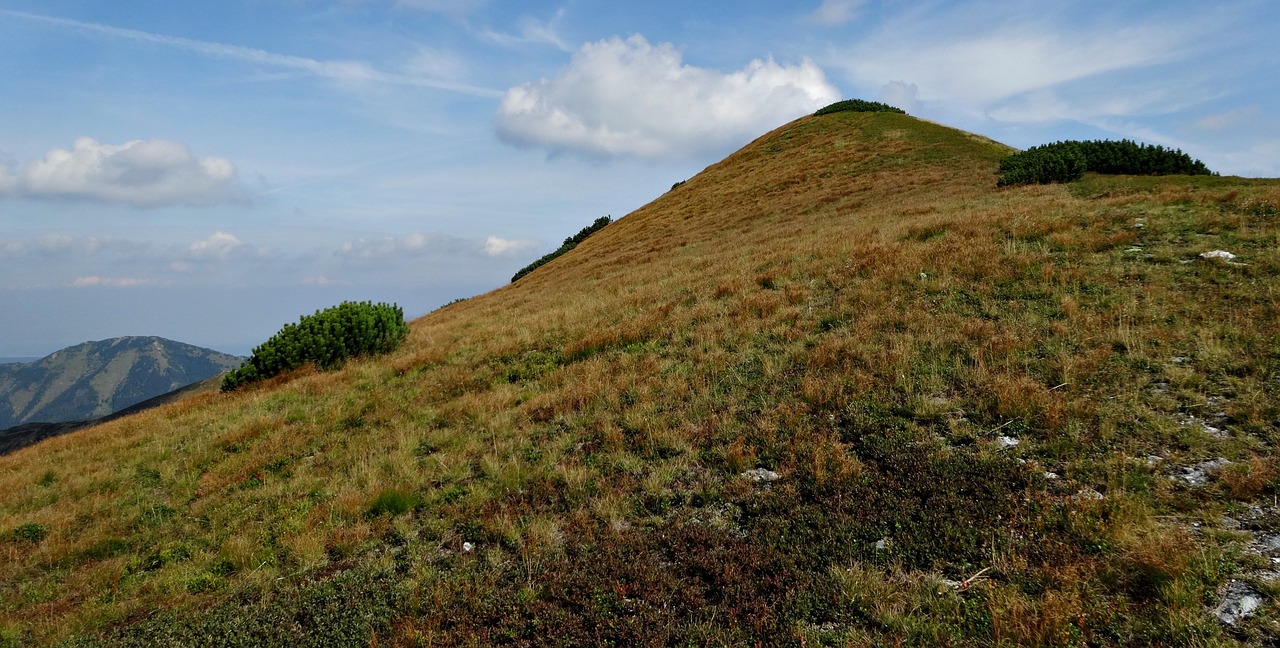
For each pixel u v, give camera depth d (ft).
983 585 16.35
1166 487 19.26
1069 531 17.89
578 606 18.13
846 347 35.27
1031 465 21.75
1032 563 16.99
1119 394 25.54
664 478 25.61
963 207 71.92
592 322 54.39
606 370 41.37
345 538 25.20
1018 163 91.71
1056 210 57.11
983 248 46.85
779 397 31.73
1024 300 37.22
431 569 21.66
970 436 24.61
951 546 18.16
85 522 32.68
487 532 23.88
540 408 36.96
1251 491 18.35
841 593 16.88
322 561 23.99
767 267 59.67
